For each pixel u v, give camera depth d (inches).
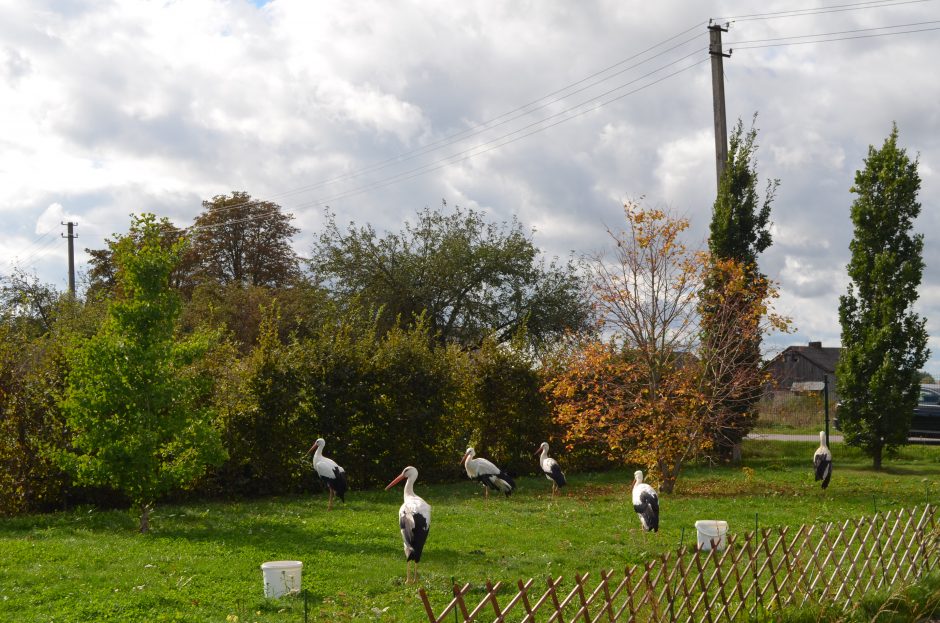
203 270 1932.8
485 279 1636.3
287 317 1588.3
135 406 570.3
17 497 675.4
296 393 836.0
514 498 785.6
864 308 1007.6
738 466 1033.5
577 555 482.0
